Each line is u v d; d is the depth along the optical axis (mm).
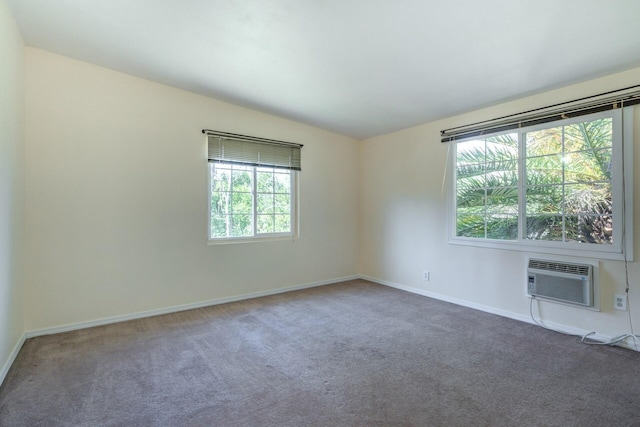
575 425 1688
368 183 5109
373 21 2219
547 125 3098
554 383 2096
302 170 4641
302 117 4328
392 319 3338
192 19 2383
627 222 2621
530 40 2289
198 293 3758
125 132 3299
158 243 3494
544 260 3096
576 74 2711
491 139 3572
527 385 2074
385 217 4812
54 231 2967
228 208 4051
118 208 3270
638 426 1679
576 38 2221
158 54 2908
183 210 3648
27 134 2838
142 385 2082
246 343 2746
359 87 3297
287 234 4527
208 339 2828
